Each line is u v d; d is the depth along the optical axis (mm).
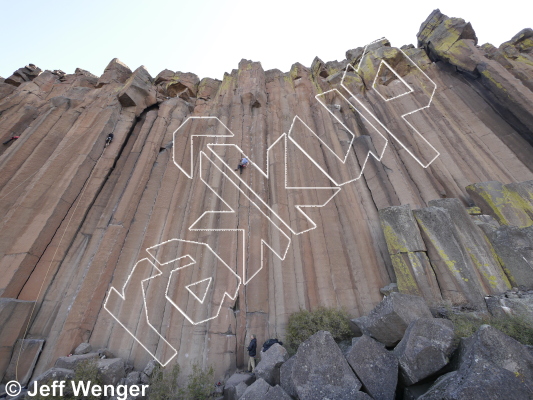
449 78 18344
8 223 10602
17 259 9875
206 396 7301
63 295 10148
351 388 4930
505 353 4371
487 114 15836
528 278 7906
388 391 4922
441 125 15898
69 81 20719
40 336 8930
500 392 3807
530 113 13656
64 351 8570
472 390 3855
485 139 15000
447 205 9844
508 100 14633
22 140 14086
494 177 13156
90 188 13023
